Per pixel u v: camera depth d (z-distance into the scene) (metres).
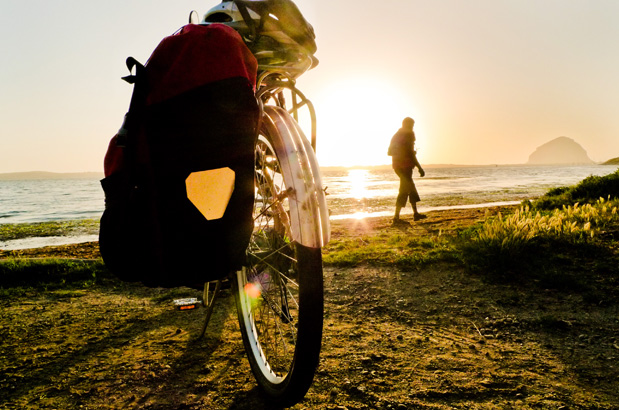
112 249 1.60
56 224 15.28
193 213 1.45
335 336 2.92
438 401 2.05
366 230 8.06
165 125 1.41
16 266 4.78
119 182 1.60
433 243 5.46
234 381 2.31
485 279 3.99
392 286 4.04
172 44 1.43
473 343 2.75
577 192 9.73
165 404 2.09
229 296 3.90
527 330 2.93
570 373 2.31
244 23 1.82
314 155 1.82
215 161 1.44
